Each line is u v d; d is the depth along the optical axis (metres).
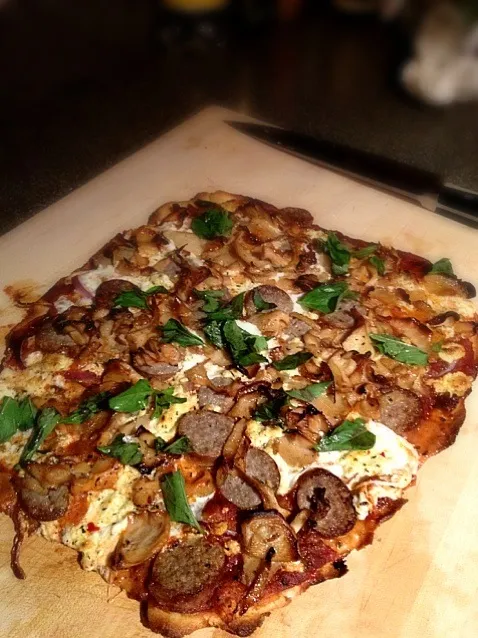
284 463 0.30
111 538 0.28
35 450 0.30
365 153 0.47
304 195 0.44
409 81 0.58
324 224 0.42
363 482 0.29
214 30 0.65
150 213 0.43
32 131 0.54
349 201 0.44
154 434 0.31
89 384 0.32
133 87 0.59
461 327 0.35
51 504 0.29
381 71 0.62
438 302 0.36
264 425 0.30
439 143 0.54
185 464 0.30
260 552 0.27
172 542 0.28
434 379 0.33
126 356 0.33
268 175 0.46
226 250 0.38
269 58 0.64
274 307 0.35
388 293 0.36
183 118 0.55
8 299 0.38
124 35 0.66
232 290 0.36
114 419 0.30
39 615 0.27
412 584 0.28
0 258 0.40
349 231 0.42
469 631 0.27
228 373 0.33
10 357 0.34
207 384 0.32
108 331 0.34
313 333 0.34
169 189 0.45
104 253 0.39
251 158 0.47
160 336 0.34
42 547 0.29
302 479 0.29
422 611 0.27
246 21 0.67
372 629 0.27
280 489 0.29
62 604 0.27
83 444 0.30
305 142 0.48
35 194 0.47
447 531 0.29
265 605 0.27
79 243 0.41
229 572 0.27
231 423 0.31
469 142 0.54
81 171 0.49
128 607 0.27
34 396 0.32
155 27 0.66
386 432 0.31
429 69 0.56
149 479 0.29
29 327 0.36
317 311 0.35
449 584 0.28
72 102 0.57
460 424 0.32
